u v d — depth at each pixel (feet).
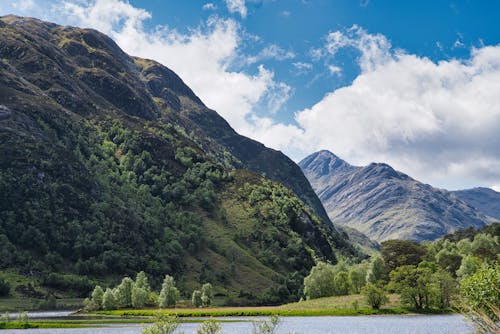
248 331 377.30
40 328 419.54
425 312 483.51
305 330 367.66
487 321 85.81
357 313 492.95
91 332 385.09
